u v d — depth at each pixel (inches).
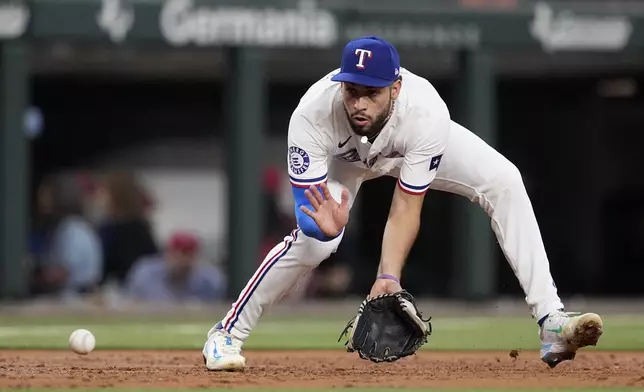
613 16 2298.2
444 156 964.0
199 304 2229.3
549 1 2274.9
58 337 1454.2
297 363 1078.4
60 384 820.0
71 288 2416.3
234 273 2169.0
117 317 1899.6
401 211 917.8
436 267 2783.0
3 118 2124.8
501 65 2600.9
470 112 2255.2
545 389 786.2
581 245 2999.5
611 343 1354.6
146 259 2487.7
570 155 2999.5
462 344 1359.5
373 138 898.1
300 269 928.9
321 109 887.1
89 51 2416.3
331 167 957.8
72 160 3002.0
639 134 2979.8
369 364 1061.1
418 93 896.3
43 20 2123.5
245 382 844.6
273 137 2938.0
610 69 2684.5
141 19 2148.1
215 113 3026.6
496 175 971.3
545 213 3021.7
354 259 2743.6
